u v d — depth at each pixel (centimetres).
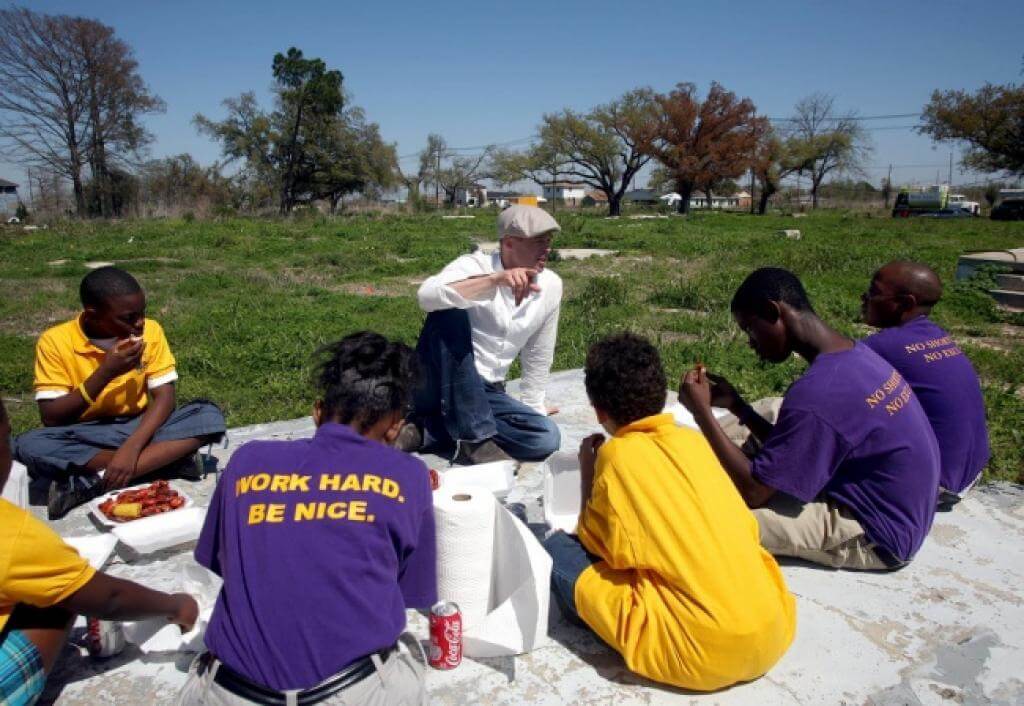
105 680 239
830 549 294
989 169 4716
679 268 1728
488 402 392
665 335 960
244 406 650
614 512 228
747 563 221
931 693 237
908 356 337
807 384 264
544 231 379
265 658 177
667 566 220
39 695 213
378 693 181
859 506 285
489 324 402
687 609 218
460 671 244
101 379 353
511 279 362
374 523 192
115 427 374
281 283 1525
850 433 262
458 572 263
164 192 5038
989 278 1262
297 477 194
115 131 4538
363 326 1020
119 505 330
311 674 177
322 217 3928
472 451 398
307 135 4875
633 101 5412
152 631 251
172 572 304
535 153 5625
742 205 9975
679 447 231
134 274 1642
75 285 1467
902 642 261
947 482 342
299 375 735
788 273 279
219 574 211
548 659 250
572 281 1545
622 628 231
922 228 3416
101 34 4288
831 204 7994
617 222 3928
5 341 921
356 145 4972
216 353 841
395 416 212
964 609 281
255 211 4706
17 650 195
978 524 352
